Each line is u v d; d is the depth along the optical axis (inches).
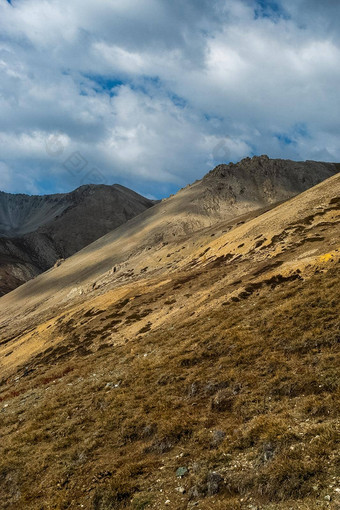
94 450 551.8
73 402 794.8
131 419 597.9
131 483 436.1
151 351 1010.7
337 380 491.8
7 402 1027.3
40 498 474.9
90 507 420.8
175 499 388.8
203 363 738.8
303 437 403.5
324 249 1269.7
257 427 453.1
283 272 1188.5
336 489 313.7
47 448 601.9
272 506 330.6
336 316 684.7
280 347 667.4
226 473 398.6
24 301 6963.6
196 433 505.7
